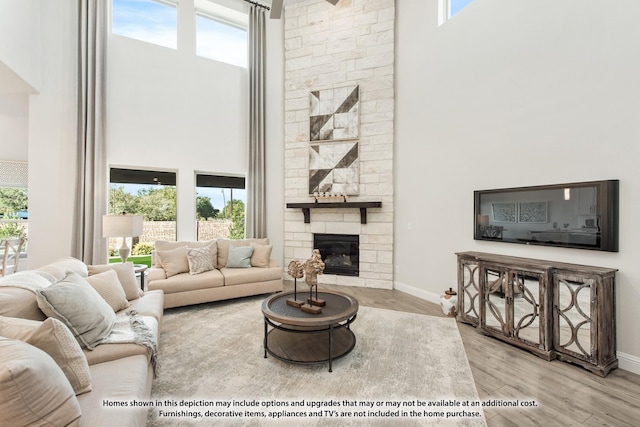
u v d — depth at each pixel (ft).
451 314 11.82
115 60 14.76
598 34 8.29
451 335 10.00
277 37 18.37
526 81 10.03
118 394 4.61
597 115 8.30
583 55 8.60
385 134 15.93
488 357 8.54
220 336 9.84
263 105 18.21
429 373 7.68
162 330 10.33
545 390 6.97
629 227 7.72
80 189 13.66
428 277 13.99
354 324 10.99
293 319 7.70
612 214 7.89
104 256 14.23
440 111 13.32
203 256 13.66
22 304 5.74
